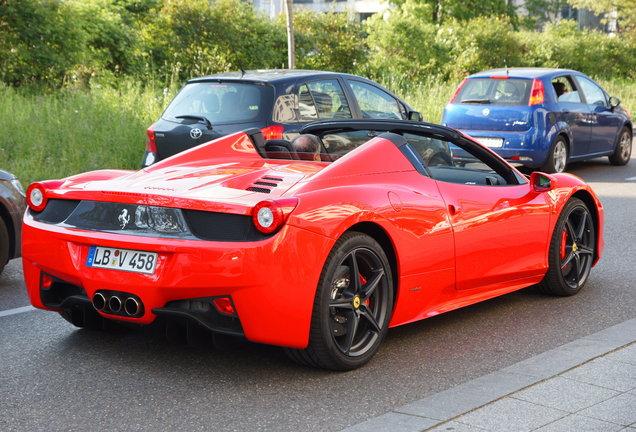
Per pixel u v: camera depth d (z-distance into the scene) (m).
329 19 25.80
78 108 13.66
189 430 3.61
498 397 3.84
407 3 35.09
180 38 22.19
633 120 23.95
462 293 5.21
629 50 37.34
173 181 4.46
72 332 5.10
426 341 4.98
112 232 4.22
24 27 17.92
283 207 4.00
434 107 19.33
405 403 3.96
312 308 4.14
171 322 4.21
